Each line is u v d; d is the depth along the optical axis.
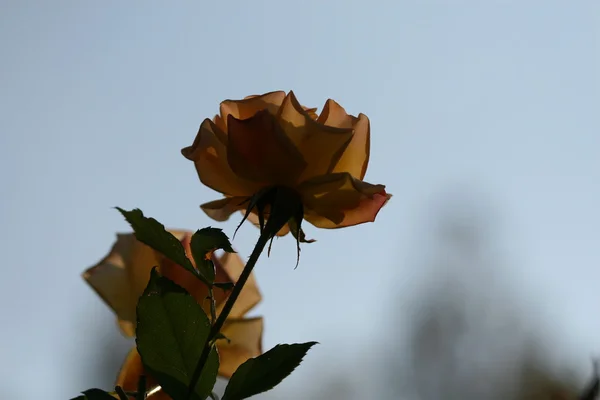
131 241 0.93
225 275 0.91
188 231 0.92
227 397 0.83
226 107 0.89
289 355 0.83
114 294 0.92
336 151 0.87
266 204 0.87
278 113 0.88
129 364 0.88
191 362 0.83
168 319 0.83
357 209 0.88
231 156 0.87
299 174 0.87
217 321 0.83
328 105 0.90
